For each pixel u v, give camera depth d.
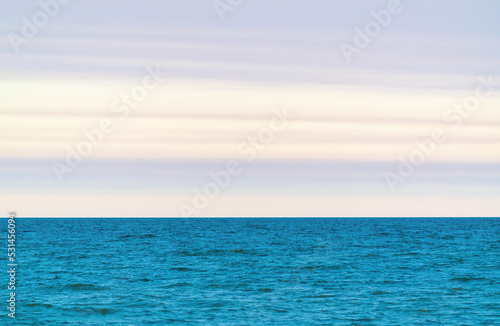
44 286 54.59
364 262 75.81
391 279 59.56
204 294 50.59
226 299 48.16
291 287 54.44
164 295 50.00
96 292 51.50
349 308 44.59
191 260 78.62
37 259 79.06
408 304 46.00
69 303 46.09
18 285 55.09
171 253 89.50
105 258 81.06
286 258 81.44
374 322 40.09
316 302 46.91
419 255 86.19
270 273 64.50
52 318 40.88
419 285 55.53
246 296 49.59
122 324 39.38
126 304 45.97
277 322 40.06
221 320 40.56
